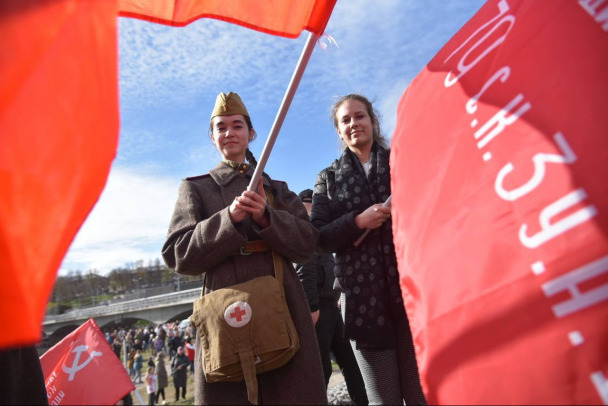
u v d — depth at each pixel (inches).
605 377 26.3
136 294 2955.2
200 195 82.5
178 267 73.8
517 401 29.0
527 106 35.1
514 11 41.3
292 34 69.7
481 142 38.0
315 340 74.9
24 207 25.9
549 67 34.8
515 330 30.3
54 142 27.4
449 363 33.3
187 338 647.1
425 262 38.5
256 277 73.9
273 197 84.9
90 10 30.0
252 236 77.8
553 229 30.4
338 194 88.7
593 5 34.0
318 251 90.3
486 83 40.1
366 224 77.1
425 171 42.7
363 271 78.2
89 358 112.8
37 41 26.5
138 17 71.1
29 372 56.9
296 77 64.1
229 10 71.9
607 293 27.2
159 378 526.0
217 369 65.7
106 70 31.4
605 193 28.6
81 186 29.1
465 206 36.9
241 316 67.1
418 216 41.3
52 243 27.1
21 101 25.9
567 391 27.3
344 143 100.0
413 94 49.9
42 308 25.9
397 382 75.2
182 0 71.2
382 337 74.2
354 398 127.3
